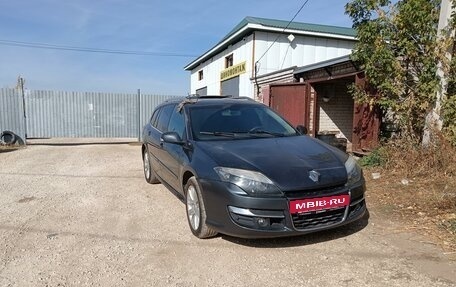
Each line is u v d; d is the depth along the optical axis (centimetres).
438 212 464
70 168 897
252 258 363
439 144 633
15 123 1364
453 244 377
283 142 450
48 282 325
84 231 449
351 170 397
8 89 1340
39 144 1435
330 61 1059
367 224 444
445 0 652
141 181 737
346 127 1335
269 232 354
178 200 585
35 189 671
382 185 604
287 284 313
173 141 470
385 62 717
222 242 405
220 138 467
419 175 623
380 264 342
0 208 550
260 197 353
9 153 1176
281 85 1312
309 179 362
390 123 824
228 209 367
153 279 328
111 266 354
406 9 688
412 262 344
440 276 316
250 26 1652
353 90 845
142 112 1630
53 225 472
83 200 593
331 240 400
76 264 359
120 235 434
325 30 1806
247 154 400
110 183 720
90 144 1462
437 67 668
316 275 326
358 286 306
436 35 681
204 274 335
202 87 2591
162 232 442
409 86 724
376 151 759
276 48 1745
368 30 738
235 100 567
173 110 589
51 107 1544
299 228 358
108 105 1593
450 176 593
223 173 376
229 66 2069
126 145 1441
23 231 451
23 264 361
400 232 416
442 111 656
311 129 1227
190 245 399
